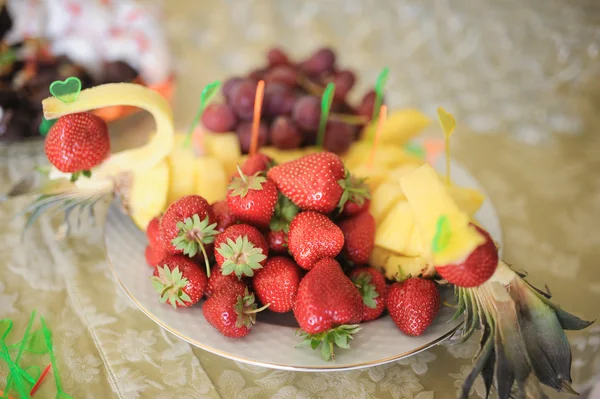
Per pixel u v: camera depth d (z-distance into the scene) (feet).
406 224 1.54
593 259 1.77
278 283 1.42
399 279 1.48
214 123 1.86
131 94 1.52
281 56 2.11
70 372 1.48
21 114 1.88
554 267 1.75
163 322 1.45
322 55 2.06
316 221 1.44
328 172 1.47
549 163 2.06
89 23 2.14
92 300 1.62
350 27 2.75
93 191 1.62
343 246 1.51
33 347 1.52
